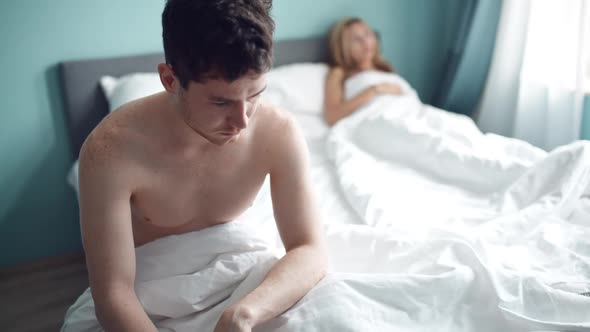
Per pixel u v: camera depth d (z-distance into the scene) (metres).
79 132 1.94
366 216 1.27
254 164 0.85
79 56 1.92
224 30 0.59
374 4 2.56
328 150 1.81
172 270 0.85
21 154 1.90
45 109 1.90
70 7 1.86
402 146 1.71
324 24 2.47
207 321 0.79
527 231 1.13
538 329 0.76
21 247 2.00
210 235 0.87
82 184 0.74
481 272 0.86
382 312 0.76
